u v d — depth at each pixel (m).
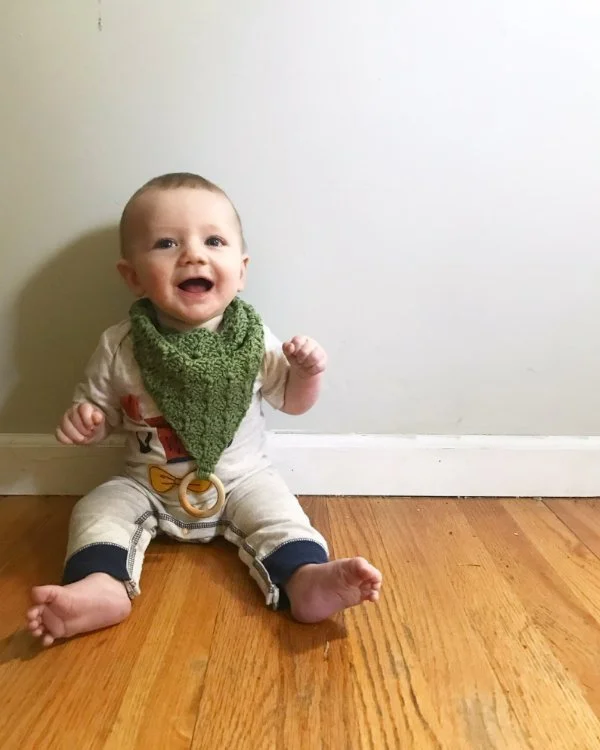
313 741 0.55
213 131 0.95
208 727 0.57
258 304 1.00
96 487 0.96
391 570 0.84
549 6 0.92
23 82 0.93
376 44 0.93
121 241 0.90
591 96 0.95
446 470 1.06
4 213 0.97
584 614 0.75
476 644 0.69
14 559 0.85
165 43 0.92
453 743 0.55
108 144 0.95
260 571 0.78
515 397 1.05
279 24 0.92
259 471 0.92
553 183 0.97
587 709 0.60
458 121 0.95
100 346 0.90
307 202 0.97
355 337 1.02
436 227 0.98
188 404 0.86
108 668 0.64
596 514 1.02
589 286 1.01
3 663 0.65
